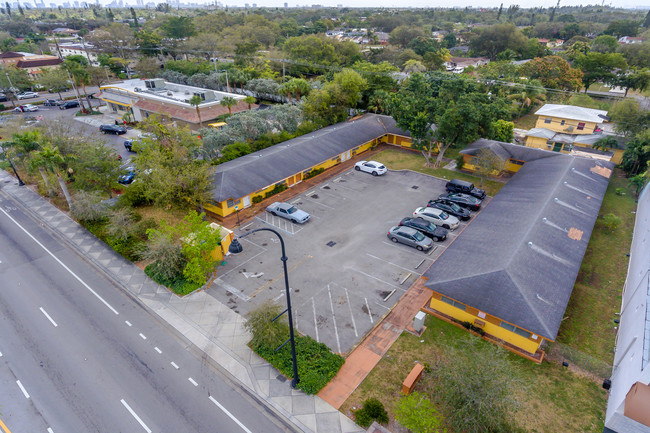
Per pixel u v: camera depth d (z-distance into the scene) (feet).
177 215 114.21
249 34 398.42
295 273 89.66
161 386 62.64
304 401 59.72
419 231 103.19
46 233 107.45
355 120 180.14
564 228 89.35
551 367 65.72
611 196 127.24
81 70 222.89
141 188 115.65
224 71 265.54
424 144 148.05
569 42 454.81
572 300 81.87
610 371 63.87
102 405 59.52
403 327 74.28
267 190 126.82
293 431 55.52
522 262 75.41
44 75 252.21
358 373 64.49
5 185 137.59
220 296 82.58
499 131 156.56
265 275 89.04
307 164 136.36
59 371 65.31
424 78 174.91
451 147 171.01
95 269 92.32
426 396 58.49
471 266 77.30
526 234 84.12
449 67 350.64
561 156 132.46
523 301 67.21
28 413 58.34
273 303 78.13
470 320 73.51
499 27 395.34
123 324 75.46
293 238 103.76
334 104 184.03
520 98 221.66
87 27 590.55
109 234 103.14
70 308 79.77
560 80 253.65
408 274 89.30
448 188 128.36
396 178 141.79
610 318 76.95
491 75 235.40
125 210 102.22
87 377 64.18
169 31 397.60
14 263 94.53
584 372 64.85
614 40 374.84
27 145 113.50
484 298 69.77
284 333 69.36
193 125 186.50
